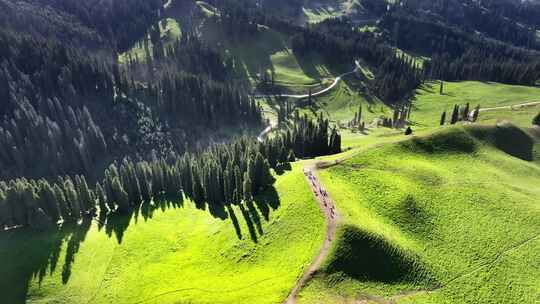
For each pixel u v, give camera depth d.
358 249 60.59
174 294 62.19
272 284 56.69
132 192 97.00
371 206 73.88
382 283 57.69
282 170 94.88
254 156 93.50
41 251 77.69
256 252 67.44
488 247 66.38
